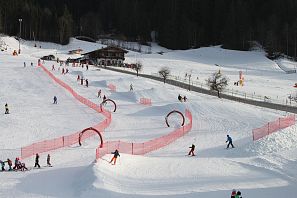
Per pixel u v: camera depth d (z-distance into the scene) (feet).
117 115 195.72
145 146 142.10
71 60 426.51
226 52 600.80
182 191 94.73
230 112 192.95
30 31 635.66
